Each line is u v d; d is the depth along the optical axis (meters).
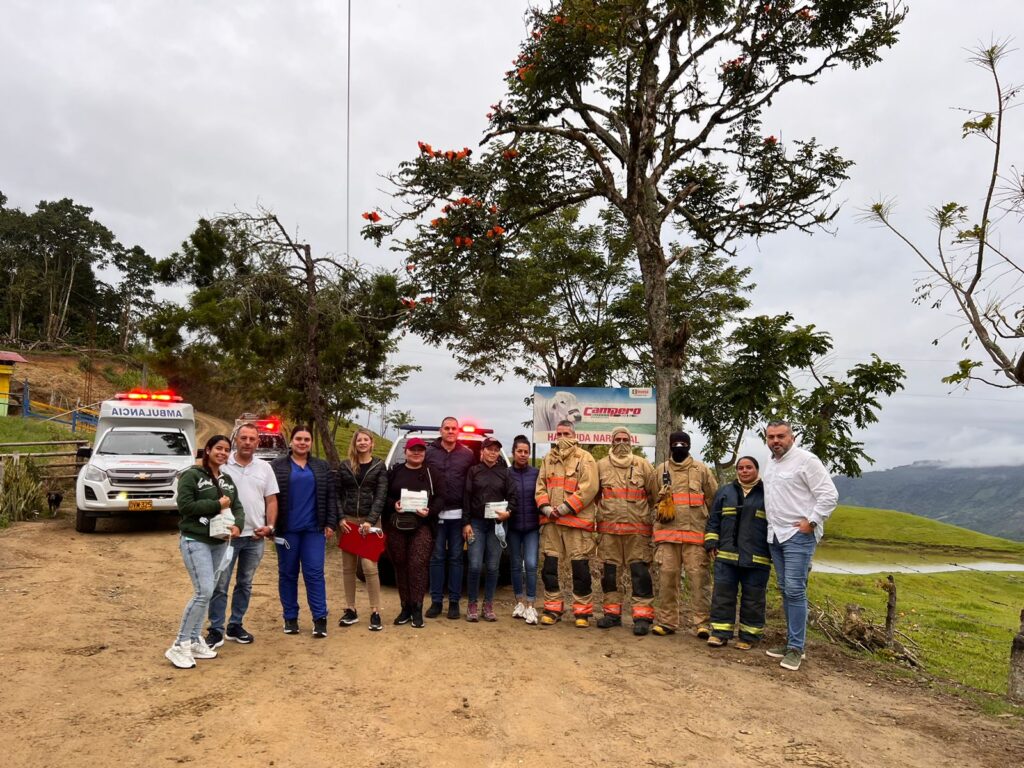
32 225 88.56
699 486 7.65
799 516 6.60
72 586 8.68
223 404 40.38
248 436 6.49
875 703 5.75
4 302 82.94
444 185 12.23
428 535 7.49
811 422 8.79
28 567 9.67
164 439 14.35
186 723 4.67
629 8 10.20
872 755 4.64
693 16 10.81
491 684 5.76
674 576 7.62
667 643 7.30
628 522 7.79
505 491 7.93
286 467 6.87
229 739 4.45
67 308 86.00
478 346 17.98
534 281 17.80
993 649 12.02
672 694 5.71
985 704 5.86
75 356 62.47
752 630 7.17
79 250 92.31
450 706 5.24
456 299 14.31
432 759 4.32
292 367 16.34
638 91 11.29
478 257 12.57
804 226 13.43
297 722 4.77
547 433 12.00
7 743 4.23
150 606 8.01
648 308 11.80
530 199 12.80
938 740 4.96
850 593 18.17
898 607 16.92
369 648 6.56
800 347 9.00
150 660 5.98
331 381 16.53
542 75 11.32
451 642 6.87
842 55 11.93
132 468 12.98
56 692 5.11
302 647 6.55
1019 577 30.56
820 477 6.54
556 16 11.03
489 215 12.45
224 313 13.38
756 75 12.48
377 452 28.36
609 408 12.01
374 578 7.23
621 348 18.77
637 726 5.01
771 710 5.43
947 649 11.31
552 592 7.92
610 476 7.94
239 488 6.51
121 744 4.31
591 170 13.06
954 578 28.53
